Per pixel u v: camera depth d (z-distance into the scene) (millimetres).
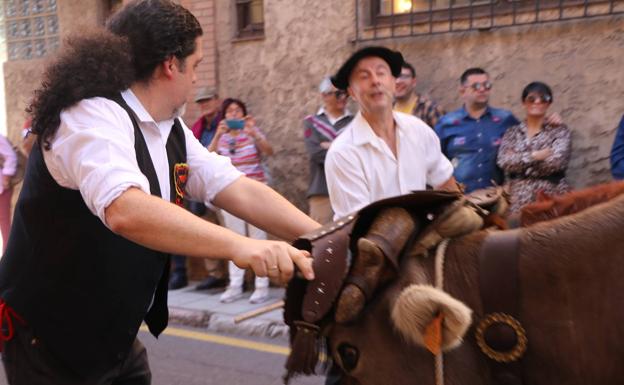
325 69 6656
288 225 2176
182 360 5230
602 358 1437
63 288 2035
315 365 1632
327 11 6594
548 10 5605
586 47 5484
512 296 1510
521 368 1500
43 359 2078
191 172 2295
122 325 2107
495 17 5820
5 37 9211
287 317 1672
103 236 2020
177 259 7098
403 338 1562
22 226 2066
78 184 1782
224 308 6219
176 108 2096
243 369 4988
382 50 3186
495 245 1566
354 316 1577
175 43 1991
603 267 1458
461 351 1534
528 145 5180
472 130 5336
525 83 5742
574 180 5613
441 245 1627
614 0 5348
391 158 3193
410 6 6246
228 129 6188
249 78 7098
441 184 3381
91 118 1845
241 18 7234
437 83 6113
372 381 1590
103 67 1923
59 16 8469
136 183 1688
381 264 1574
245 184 2262
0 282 2109
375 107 3168
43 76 1953
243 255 1569
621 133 5098
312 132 5922
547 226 1562
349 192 3184
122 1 8141
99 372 2113
